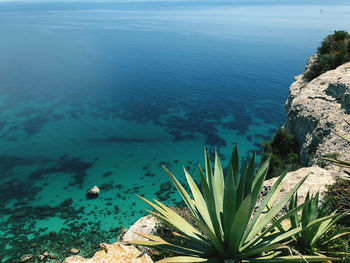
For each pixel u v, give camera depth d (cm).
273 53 14762
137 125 5959
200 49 16250
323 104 2445
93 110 6875
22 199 3181
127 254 599
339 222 784
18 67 11606
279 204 565
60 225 2631
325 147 1972
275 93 8438
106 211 2884
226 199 529
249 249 557
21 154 4497
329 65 3105
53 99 7638
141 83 9612
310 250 627
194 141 5116
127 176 3788
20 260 2141
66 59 13362
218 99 7925
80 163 4238
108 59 13588
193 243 591
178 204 3052
